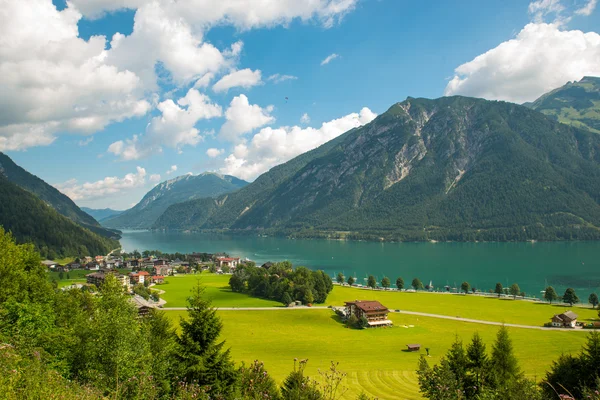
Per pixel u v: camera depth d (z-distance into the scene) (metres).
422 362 40.25
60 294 55.59
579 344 95.56
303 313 132.00
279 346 94.31
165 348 30.44
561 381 40.16
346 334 108.88
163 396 23.95
